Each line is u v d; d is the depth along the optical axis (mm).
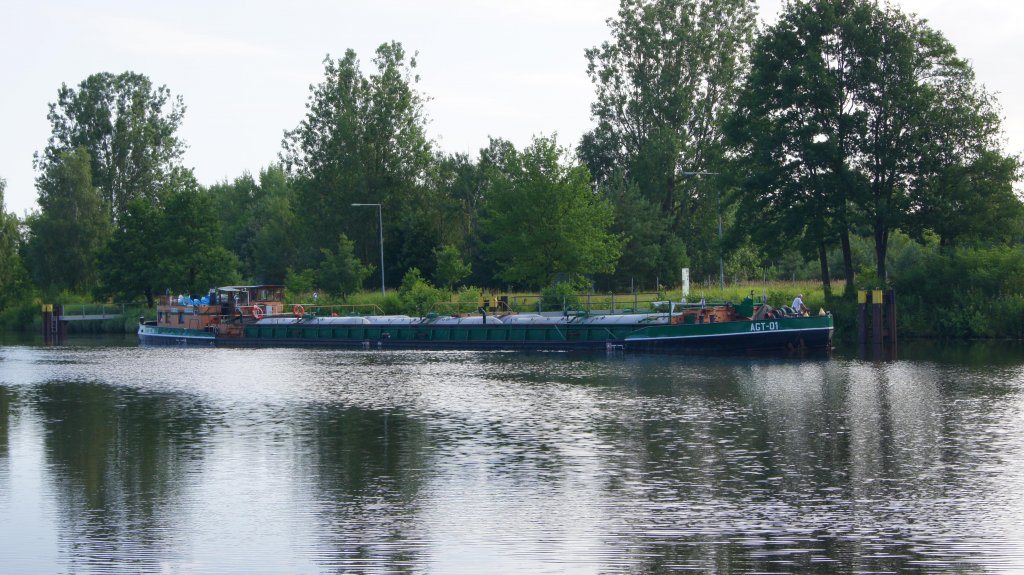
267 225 147625
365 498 23188
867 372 46969
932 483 24031
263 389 45031
